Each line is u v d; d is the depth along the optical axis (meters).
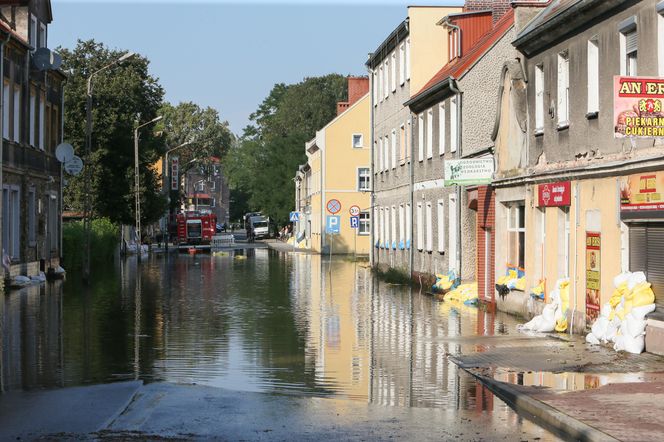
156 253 82.12
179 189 120.69
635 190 18.72
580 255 21.70
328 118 129.00
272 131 133.50
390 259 52.47
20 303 29.55
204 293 34.34
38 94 43.56
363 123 84.19
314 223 92.56
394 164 52.25
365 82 86.50
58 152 40.97
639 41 18.72
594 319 20.77
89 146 41.41
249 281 41.97
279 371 16.30
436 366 16.84
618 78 16.44
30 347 19.22
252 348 19.23
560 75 23.52
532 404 12.48
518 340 20.45
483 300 30.03
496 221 28.64
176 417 12.06
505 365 16.56
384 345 19.75
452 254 37.50
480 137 36.09
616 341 18.39
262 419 12.05
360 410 12.76
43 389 14.29
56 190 47.53
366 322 24.42
